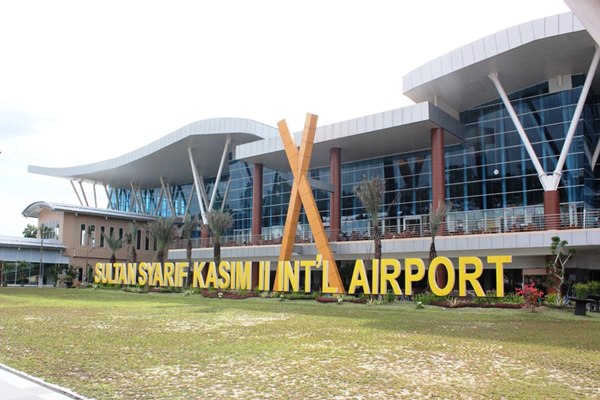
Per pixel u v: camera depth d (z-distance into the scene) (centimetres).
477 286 3102
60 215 7100
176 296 4247
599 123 4203
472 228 4181
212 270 4509
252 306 3069
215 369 1042
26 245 6644
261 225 5553
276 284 4053
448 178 4675
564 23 3478
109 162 7669
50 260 6881
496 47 3788
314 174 5778
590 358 1223
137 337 1525
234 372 1013
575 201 3897
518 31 3666
